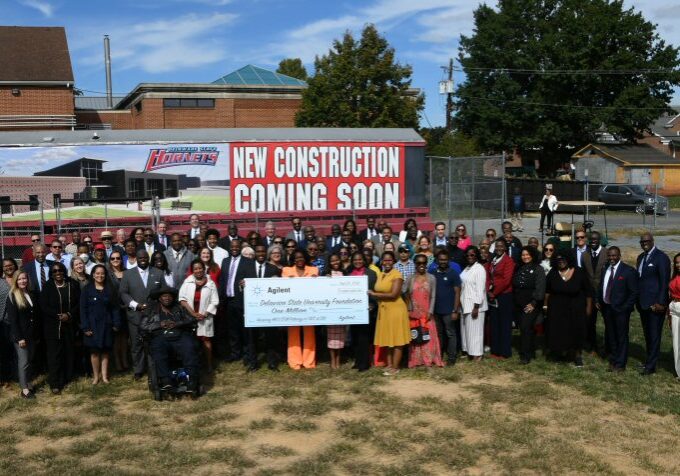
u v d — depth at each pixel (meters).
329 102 32.28
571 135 53.59
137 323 10.62
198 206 19.38
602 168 52.84
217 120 38.22
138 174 19.05
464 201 22.11
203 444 7.97
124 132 19.53
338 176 20.12
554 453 7.54
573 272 10.90
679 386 9.95
